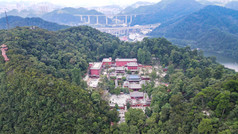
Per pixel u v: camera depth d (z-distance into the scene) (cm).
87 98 9981
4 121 9356
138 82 14488
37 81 9788
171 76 13762
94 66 15900
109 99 12081
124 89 13138
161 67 17238
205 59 17550
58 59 14612
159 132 8356
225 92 7844
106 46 19400
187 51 18762
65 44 17000
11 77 10231
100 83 13050
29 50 13700
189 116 7925
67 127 8619
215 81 10369
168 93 10956
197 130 7188
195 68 14975
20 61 11369
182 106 8788
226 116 7538
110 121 9819
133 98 12425
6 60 11600
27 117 9050
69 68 14288
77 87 10725
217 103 7888
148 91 12294
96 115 9369
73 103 9281
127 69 16662
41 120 8750
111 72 16100
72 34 19688
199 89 10212
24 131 8750
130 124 9150
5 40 13525
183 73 14738
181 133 7544
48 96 9200
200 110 8144
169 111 8994
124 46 19525
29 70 10825
